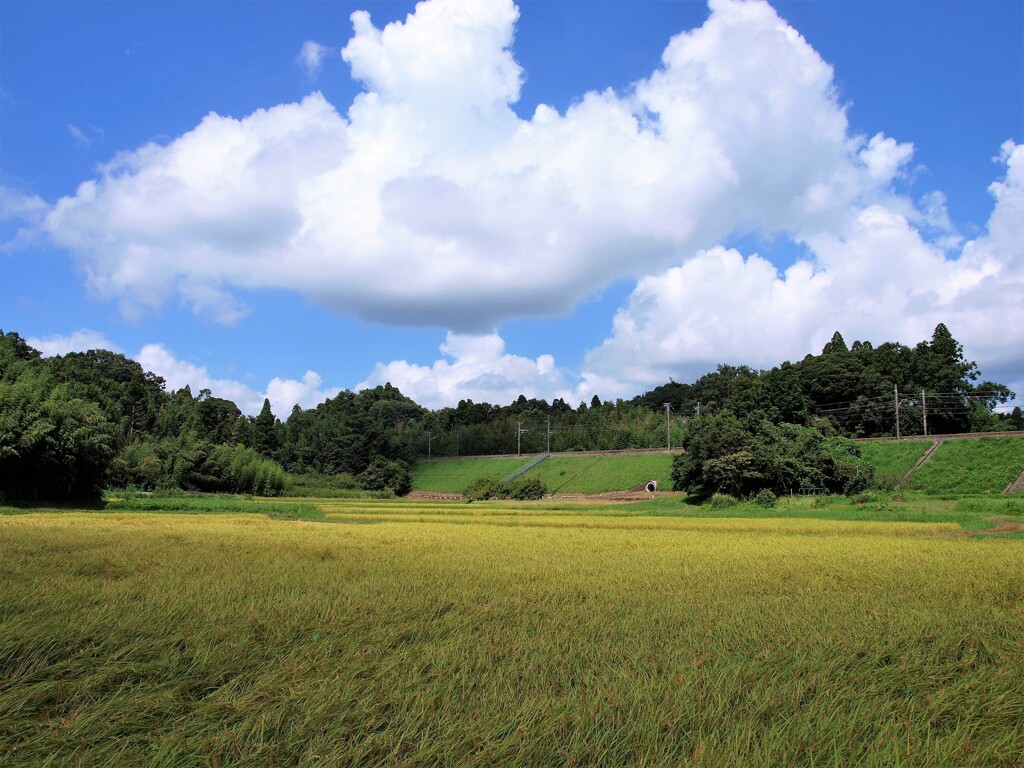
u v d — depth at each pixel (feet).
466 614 39.70
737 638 34.94
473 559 65.62
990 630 37.35
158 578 49.11
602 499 252.62
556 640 34.01
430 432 452.35
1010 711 25.39
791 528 116.26
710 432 203.21
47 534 79.10
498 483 252.01
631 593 47.09
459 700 25.64
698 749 21.03
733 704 25.94
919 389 297.53
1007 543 86.17
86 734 22.52
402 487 338.13
